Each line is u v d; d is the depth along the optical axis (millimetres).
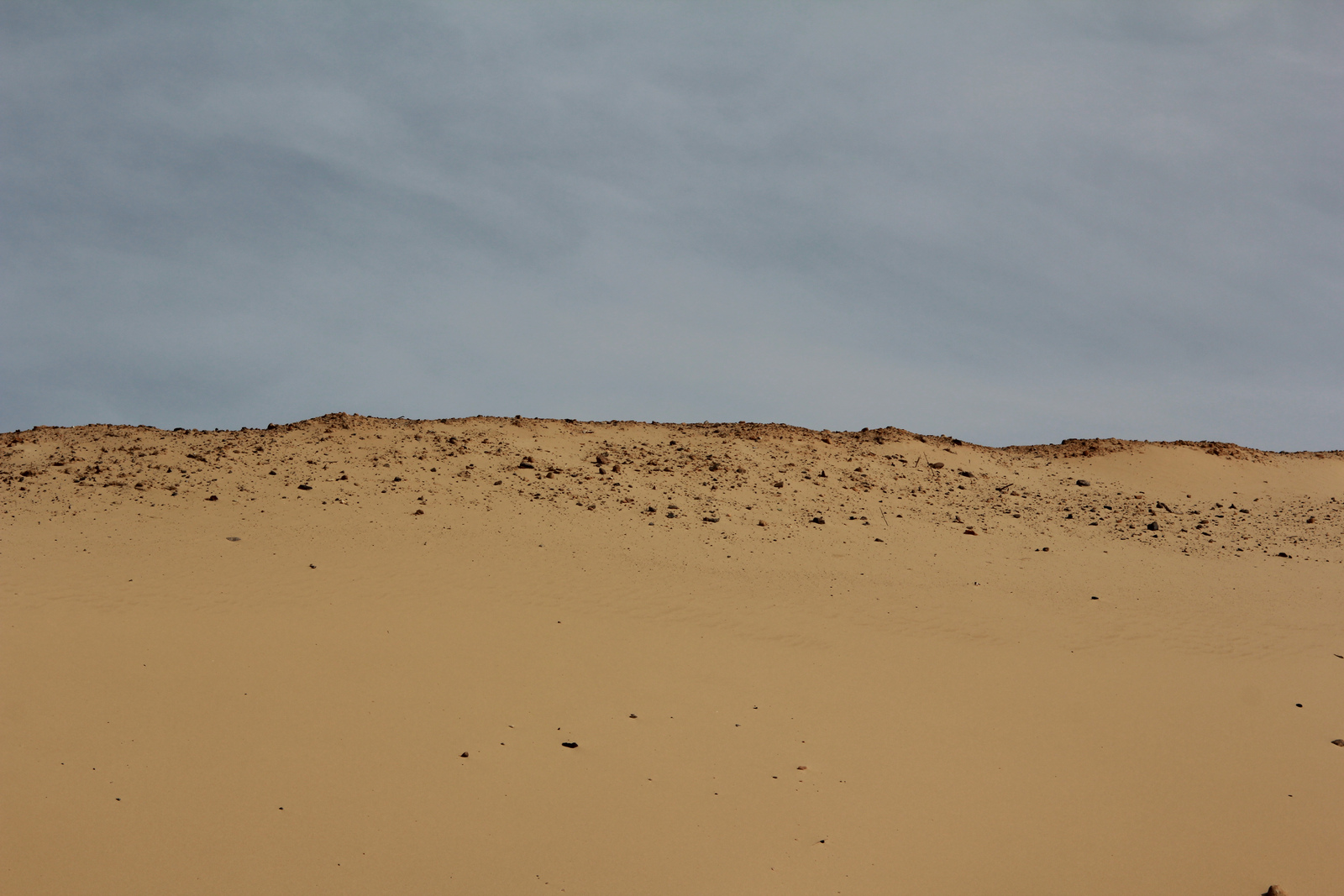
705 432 32188
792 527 24625
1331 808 12719
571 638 17094
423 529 21734
